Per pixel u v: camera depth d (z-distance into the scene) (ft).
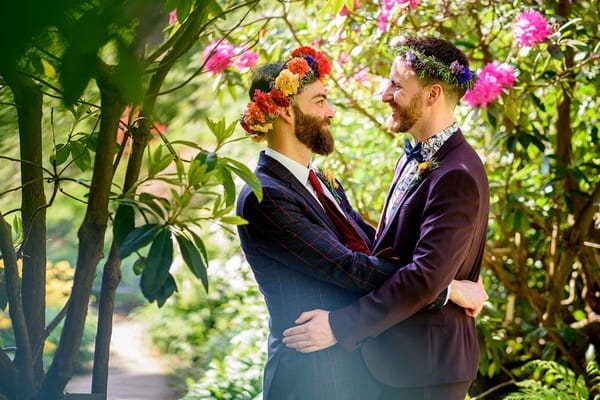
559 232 12.45
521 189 12.56
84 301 4.73
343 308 6.63
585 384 11.90
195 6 4.77
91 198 4.67
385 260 6.76
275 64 7.21
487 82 9.82
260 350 12.89
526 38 9.69
